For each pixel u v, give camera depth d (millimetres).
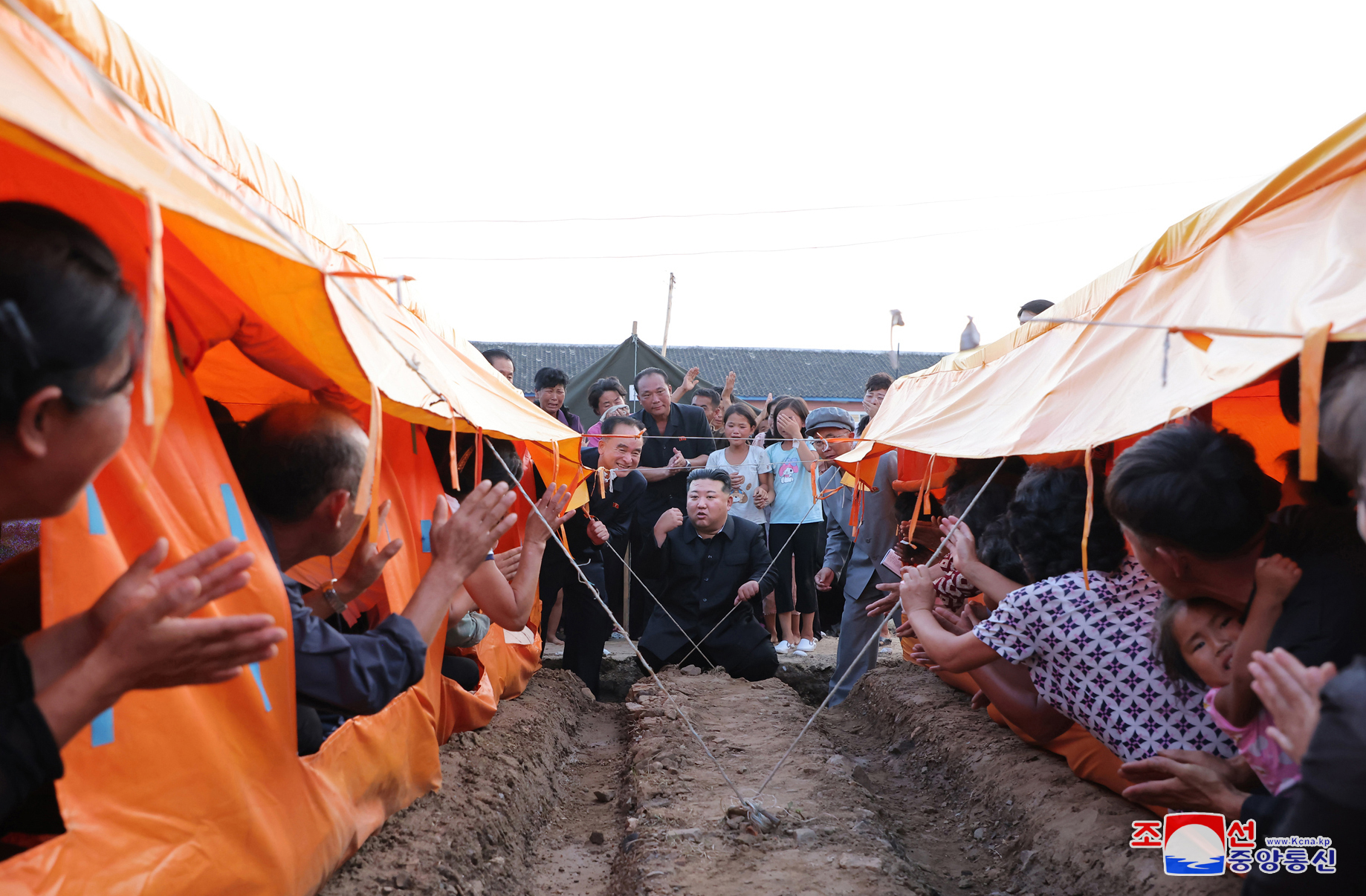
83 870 1689
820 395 43531
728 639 6875
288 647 2303
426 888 2688
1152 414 2498
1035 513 3283
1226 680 2312
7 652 1347
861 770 4875
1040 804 3574
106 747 1788
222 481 2209
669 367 13500
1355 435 1548
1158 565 2328
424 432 4020
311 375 3078
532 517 3754
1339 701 1543
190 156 1648
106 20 2168
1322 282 2109
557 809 4332
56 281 1187
